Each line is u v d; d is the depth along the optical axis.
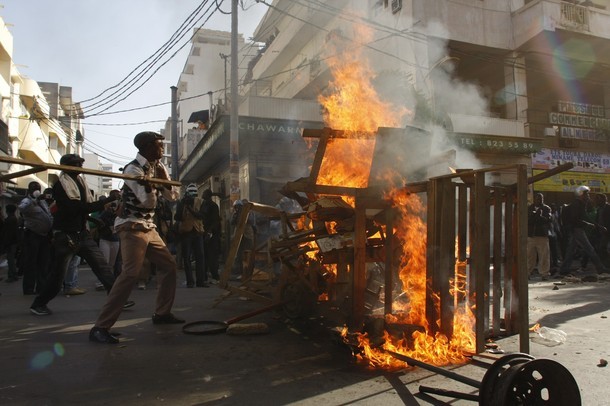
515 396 2.42
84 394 2.91
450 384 3.07
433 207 3.67
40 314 5.30
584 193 9.34
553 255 10.55
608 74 17.92
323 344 4.07
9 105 22.59
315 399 2.83
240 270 9.85
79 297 6.76
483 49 15.26
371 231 4.11
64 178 5.16
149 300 6.48
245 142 13.47
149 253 4.71
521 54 15.63
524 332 3.09
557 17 14.66
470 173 3.44
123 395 2.90
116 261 7.90
